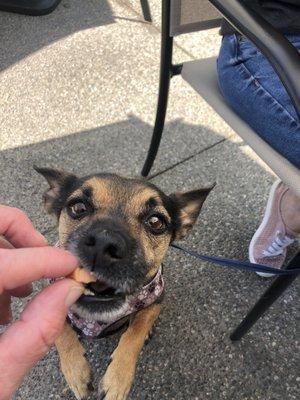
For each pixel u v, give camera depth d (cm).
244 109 25
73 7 53
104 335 25
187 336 29
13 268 13
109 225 21
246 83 24
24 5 52
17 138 40
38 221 34
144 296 23
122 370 23
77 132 41
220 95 27
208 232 34
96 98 43
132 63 47
